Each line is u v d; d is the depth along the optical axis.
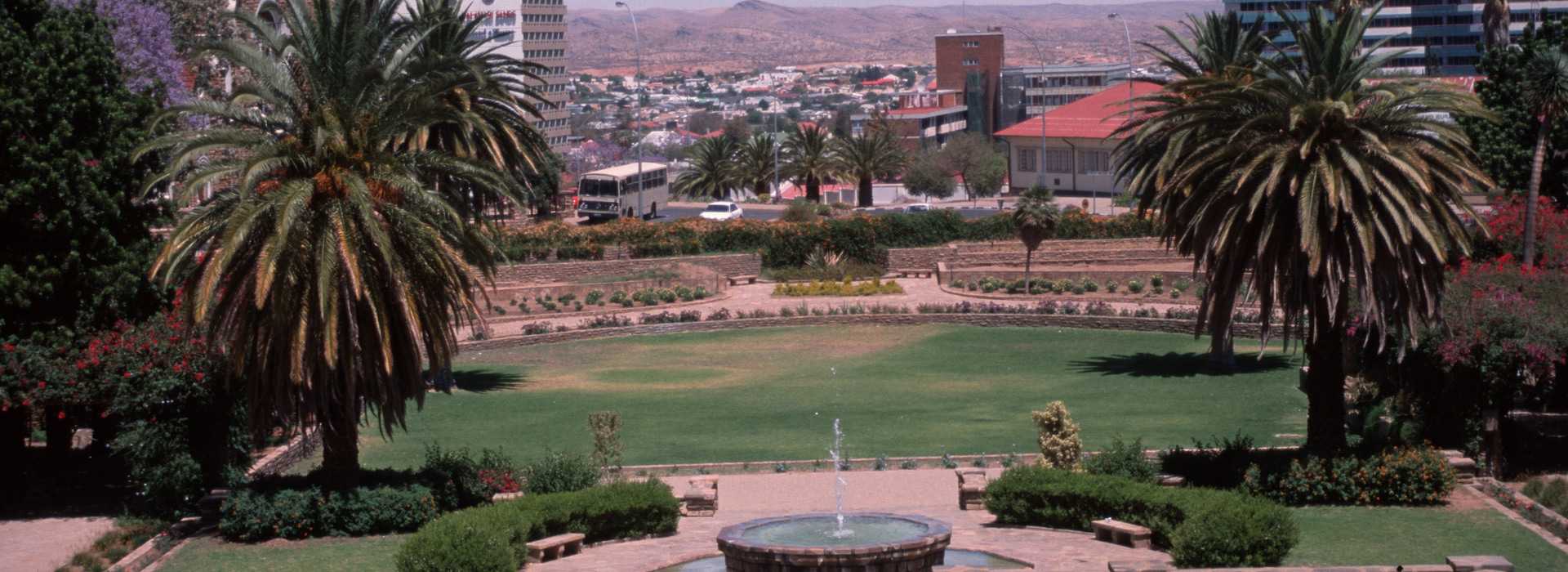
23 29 31.12
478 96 39.72
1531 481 28.42
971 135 141.25
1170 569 19.84
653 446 35.94
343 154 25.30
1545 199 40.97
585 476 28.08
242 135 25.84
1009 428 37.25
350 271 24.22
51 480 32.28
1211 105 28.12
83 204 29.92
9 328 29.53
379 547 25.14
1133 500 23.84
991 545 23.28
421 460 34.38
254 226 25.09
